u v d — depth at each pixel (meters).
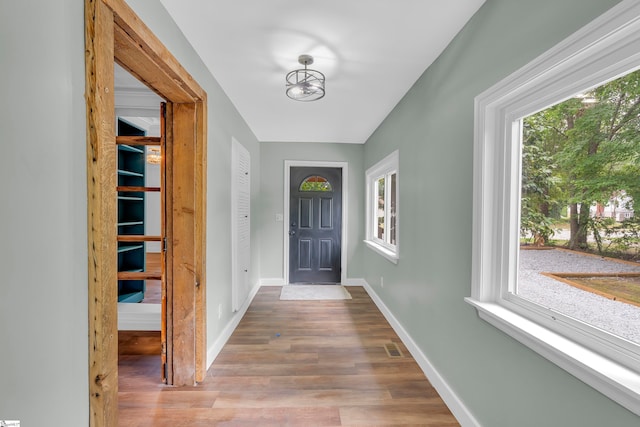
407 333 2.60
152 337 2.46
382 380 2.08
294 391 1.95
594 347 1.01
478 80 1.54
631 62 0.89
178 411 1.76
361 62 2.09
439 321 1.97
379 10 1.54
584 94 1.08
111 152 1.04
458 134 1.74
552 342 1.07
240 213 3.11
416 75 2.29
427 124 2.17
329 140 4.50
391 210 3.62
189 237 1.95
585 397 0.96
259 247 4.55
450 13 1.57
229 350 2.50
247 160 3.44
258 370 2.20
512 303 1.40
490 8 1.44
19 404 0.77
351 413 1.75
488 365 1.46
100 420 0.98
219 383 2.03
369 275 4.19
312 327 3.01
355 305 3.71
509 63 1.31
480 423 1.52
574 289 1.11
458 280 1.74
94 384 0.98
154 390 1.95
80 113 0.94
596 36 0.91
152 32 1.38
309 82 2.09
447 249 1.87
